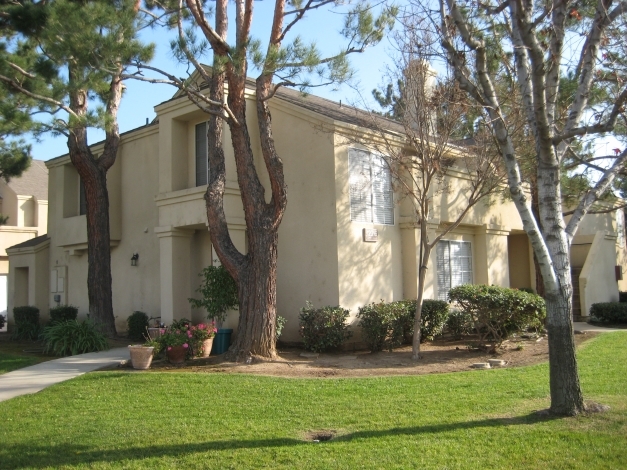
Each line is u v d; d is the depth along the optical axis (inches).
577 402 269.1
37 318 768.9
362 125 545.6
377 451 233.9
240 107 470.3
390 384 355.9
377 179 574.9
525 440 239.6
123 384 373.7
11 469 230.5
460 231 693.9
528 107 285.7
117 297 720.3
